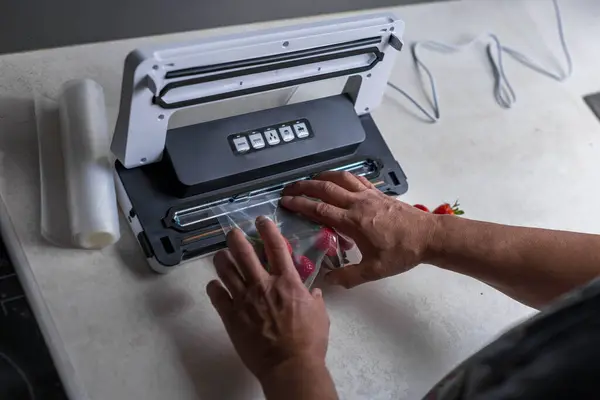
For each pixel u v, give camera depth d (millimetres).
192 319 720
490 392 454
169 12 918
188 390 675
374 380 733
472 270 734
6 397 610
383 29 752
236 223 765
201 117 863
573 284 693
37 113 802
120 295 715
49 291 695
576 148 1046
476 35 1135
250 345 641
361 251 757
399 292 807
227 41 655
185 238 745
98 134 771
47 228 725
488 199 937
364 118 912
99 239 718
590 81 1154
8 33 826
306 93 948
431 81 1038
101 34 896
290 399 600
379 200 769
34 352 640
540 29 1200
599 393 396
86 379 655
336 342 750
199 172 751
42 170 758
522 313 830
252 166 781
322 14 1071
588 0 1270
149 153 740
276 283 664
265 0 985
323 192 776
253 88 723
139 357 682
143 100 657
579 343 424
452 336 789
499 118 1041
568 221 948
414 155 951
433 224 751
